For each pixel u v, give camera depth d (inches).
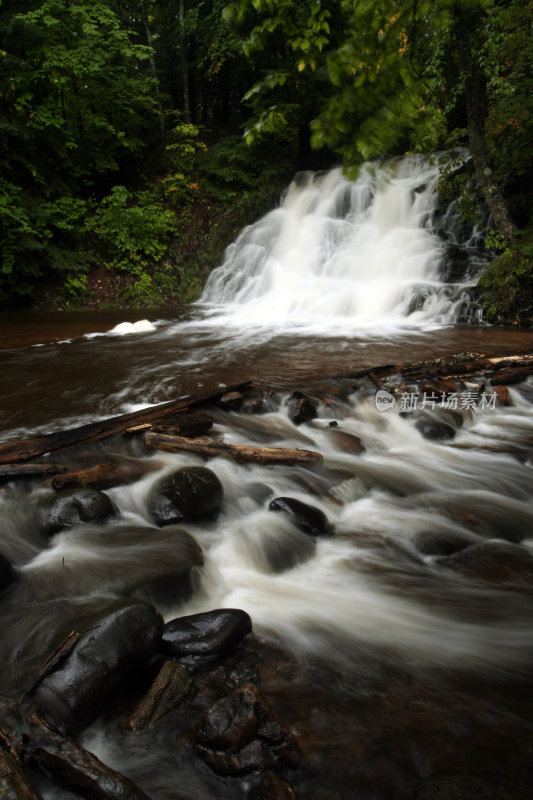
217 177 704.4
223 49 709.9
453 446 213.6
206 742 77.0
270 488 162.6
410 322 456.1
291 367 293.3
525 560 138.6
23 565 120.0
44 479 157.9
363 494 170.9
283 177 711.7
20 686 85.4
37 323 468.1
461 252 529.0
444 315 457.1
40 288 567.5
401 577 129.4
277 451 179.8
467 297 458.6
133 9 816.9
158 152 732.0
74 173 630.5
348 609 116.2
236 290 617.3
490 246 485.7
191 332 417.4
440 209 571.8
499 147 489.1
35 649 92.7
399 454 204.4
